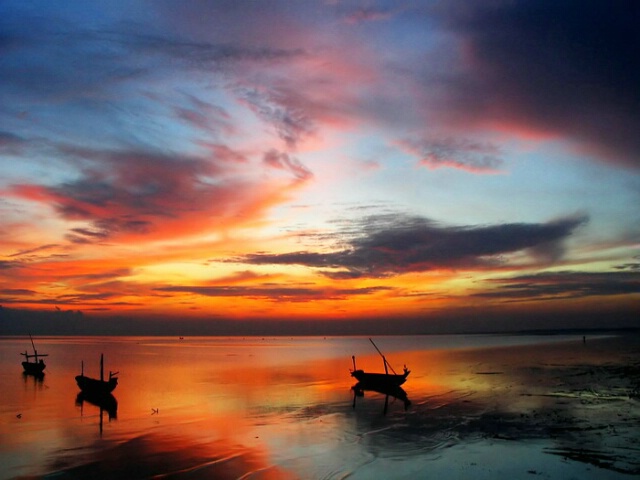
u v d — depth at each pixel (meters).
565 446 22.38
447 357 89.50
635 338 163.75
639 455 20.75
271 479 19.12
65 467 21.08
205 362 87.81
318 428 28.30
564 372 53.50
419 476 19.02
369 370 66.94
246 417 32.16
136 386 49.94
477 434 25.41
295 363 83.94
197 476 19.67
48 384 54.59
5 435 27.44
